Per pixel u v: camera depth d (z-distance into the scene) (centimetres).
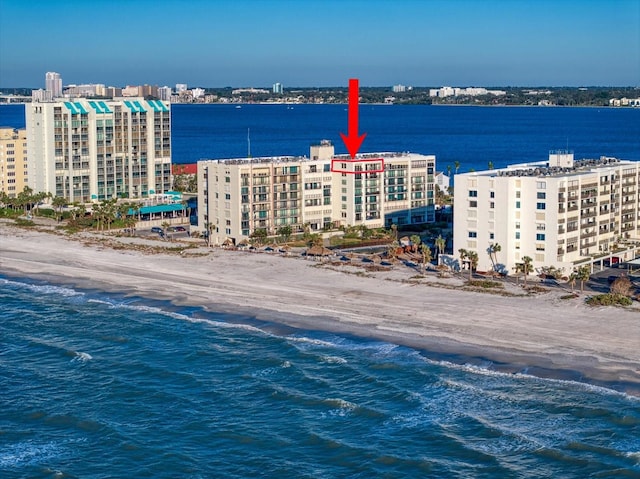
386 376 17700
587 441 14888
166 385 17488
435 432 15275
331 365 18375
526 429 15338
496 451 14612
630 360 18125
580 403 16288
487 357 18550
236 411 16238
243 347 19600
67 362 18850
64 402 16650
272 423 15738
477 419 15712
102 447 14862
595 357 18325
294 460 14412
